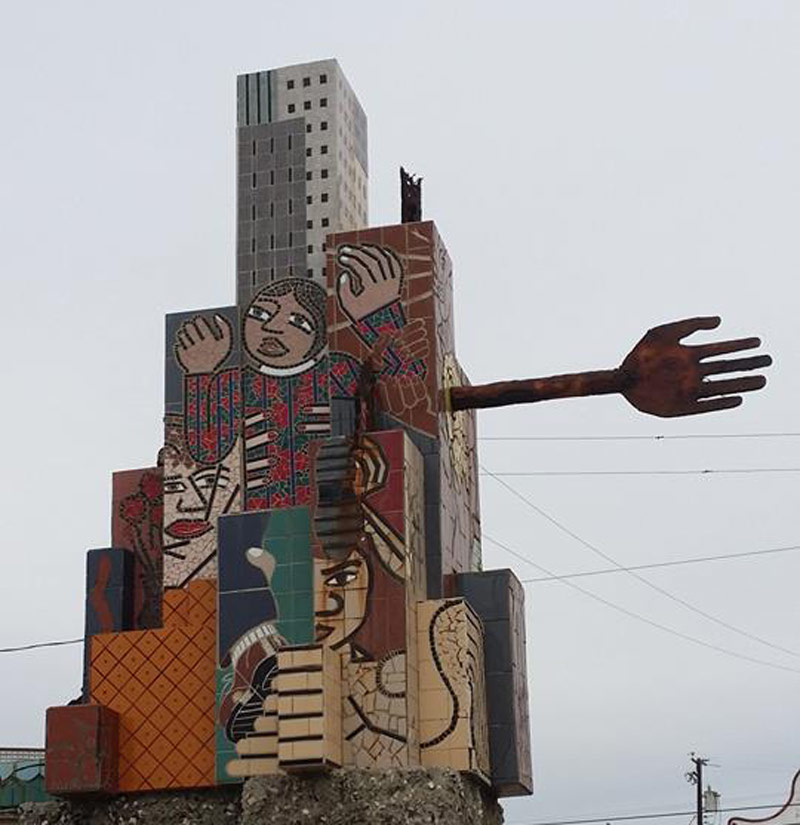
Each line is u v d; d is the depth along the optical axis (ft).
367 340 134.31
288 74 150.82
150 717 129.39
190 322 140.97
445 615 124.77
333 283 136.36
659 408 135.74
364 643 122.01
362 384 131.44
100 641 132.16
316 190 147.02
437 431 131.64
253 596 126.62
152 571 140.26
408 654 121.60
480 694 128.77
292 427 136.15
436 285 135.33
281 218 146.72
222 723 123.95
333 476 126.11
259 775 120.88
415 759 120.67
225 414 138.00
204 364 139.64
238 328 139.95
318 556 124.67
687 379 135.54
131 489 142.92
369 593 122.93
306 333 138.21
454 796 118.32
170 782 127.24
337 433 132.05
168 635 131.44
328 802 118.52
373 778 118.42
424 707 123.03
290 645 123.65
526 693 138.41
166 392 139.74
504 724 130.93
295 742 116.67
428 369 132.87
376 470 125.49
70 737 126.72
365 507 124.77
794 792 246.06
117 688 130.62
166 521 136.26
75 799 128.36
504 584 133.80
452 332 142.00
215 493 136.05
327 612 123.13
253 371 138.41
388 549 123.65
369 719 120.26
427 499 130.52
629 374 136.56
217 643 126.41
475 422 149.89
